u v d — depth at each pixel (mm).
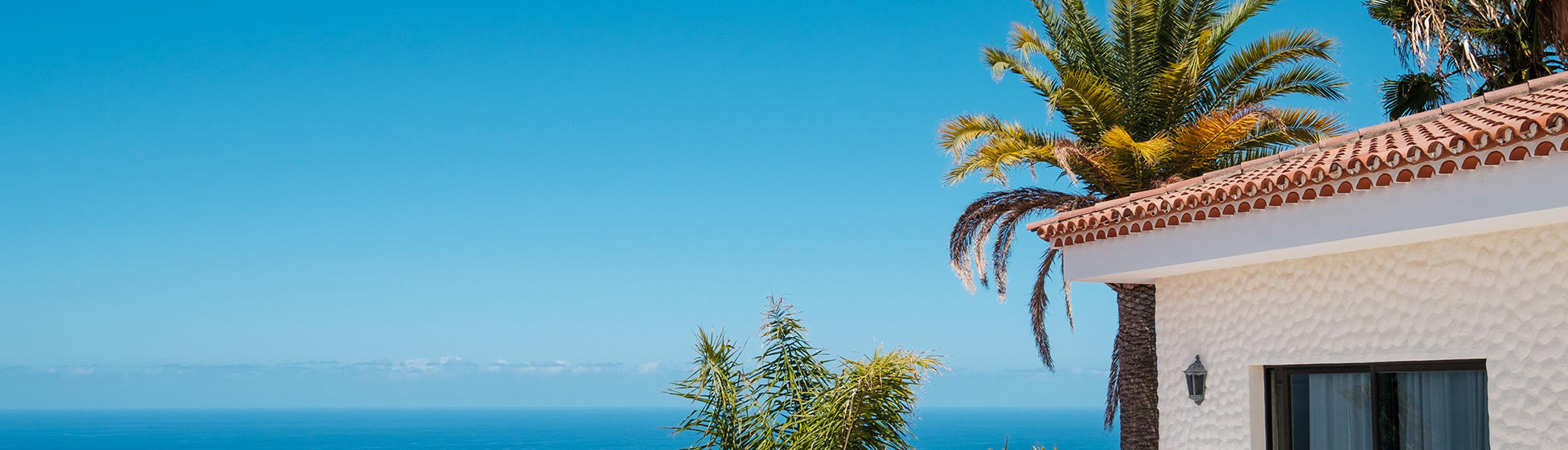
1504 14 14195
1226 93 17484
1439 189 6703
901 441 9812
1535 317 6766
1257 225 8133
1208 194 8320
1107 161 16109
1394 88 16422
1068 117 17391
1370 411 8078
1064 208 17094
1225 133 15422
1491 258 7109
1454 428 7438
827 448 9703
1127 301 15766
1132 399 15445
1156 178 16109
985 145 16969
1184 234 8883
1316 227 7613
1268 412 8891
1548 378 6637
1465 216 6512
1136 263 9398
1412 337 7590
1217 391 9234
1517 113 7398
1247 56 16984
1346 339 8078
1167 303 10023
